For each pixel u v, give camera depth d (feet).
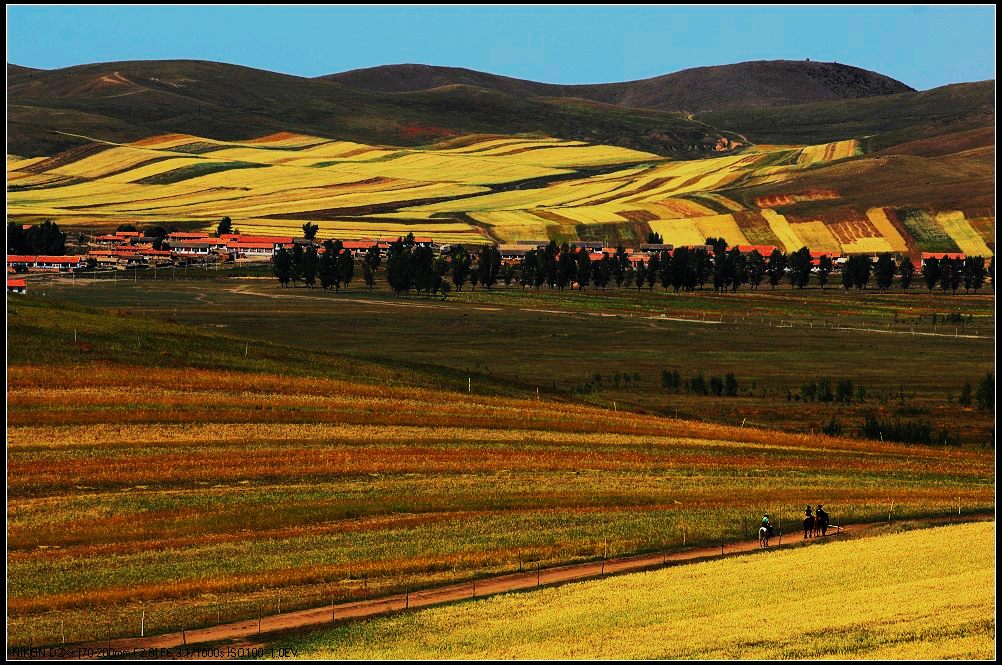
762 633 558.15
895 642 532.32
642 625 595.47
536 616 631.15
